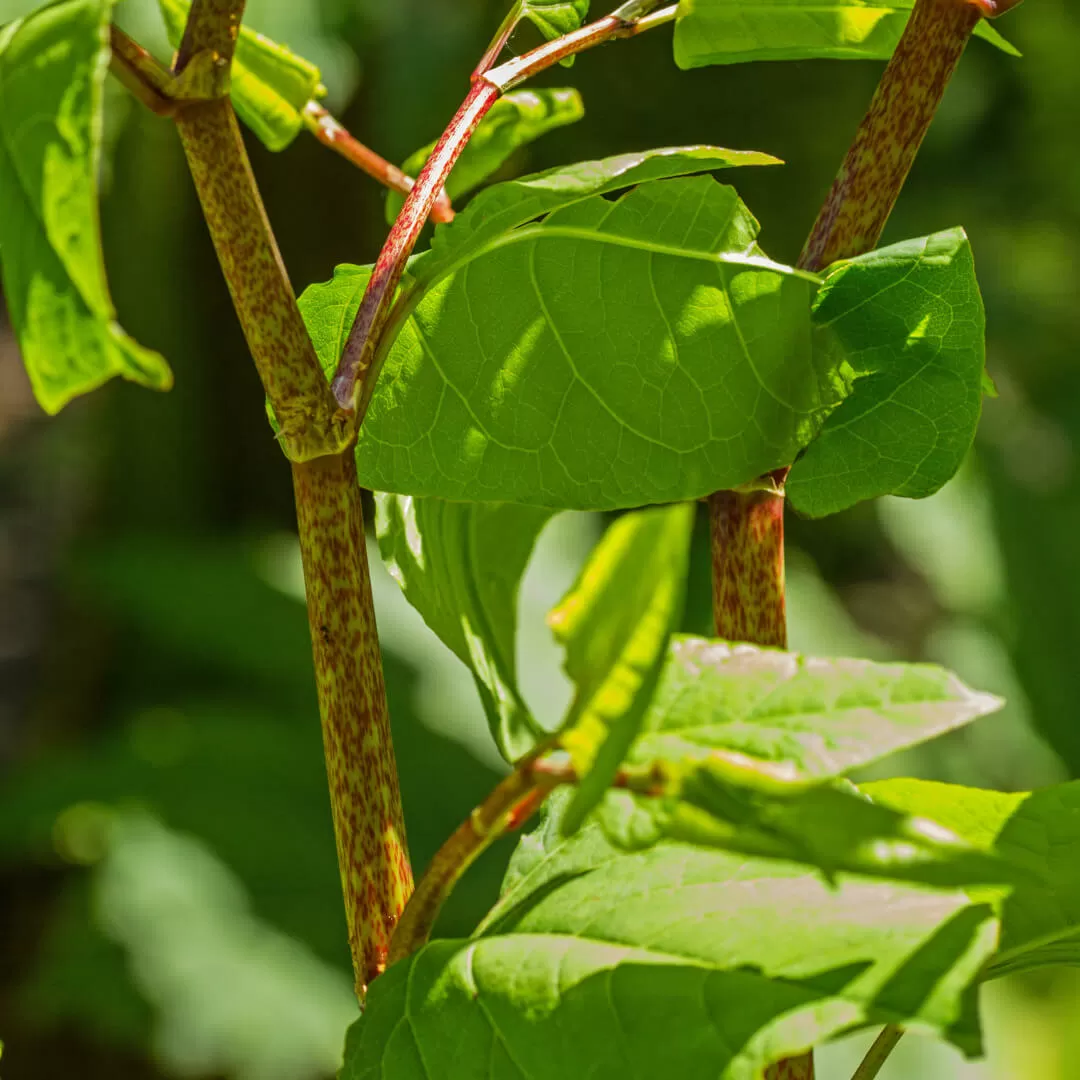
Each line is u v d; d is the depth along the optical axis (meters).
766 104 3.34
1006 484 3.73
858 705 0.70
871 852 0.67
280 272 0.74
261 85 0.87
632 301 0.81
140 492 4.06
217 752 3.18
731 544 0.84
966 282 0.81
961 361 0.82
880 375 0.83
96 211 0.66
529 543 0.84
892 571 4.60
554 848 0.76
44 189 0.67
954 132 3.86
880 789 0.80
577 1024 0.71
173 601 3.56
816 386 0.82
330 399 0.75
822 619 3.55
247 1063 2.63
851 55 0.87
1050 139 3.78
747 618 0.84
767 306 0.82
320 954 2.85
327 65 2.57
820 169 3.42
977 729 3.49
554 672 3.02
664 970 0.71
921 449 0.84
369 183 3.62
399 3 2.92
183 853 2.93
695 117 3.35
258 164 3.61
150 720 3.40
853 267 0.82
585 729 0.68
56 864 3.53
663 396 0.81
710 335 0.81
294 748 3.27
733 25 0.85
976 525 3.64
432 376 0.81
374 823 0.76
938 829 0.67
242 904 2.89
